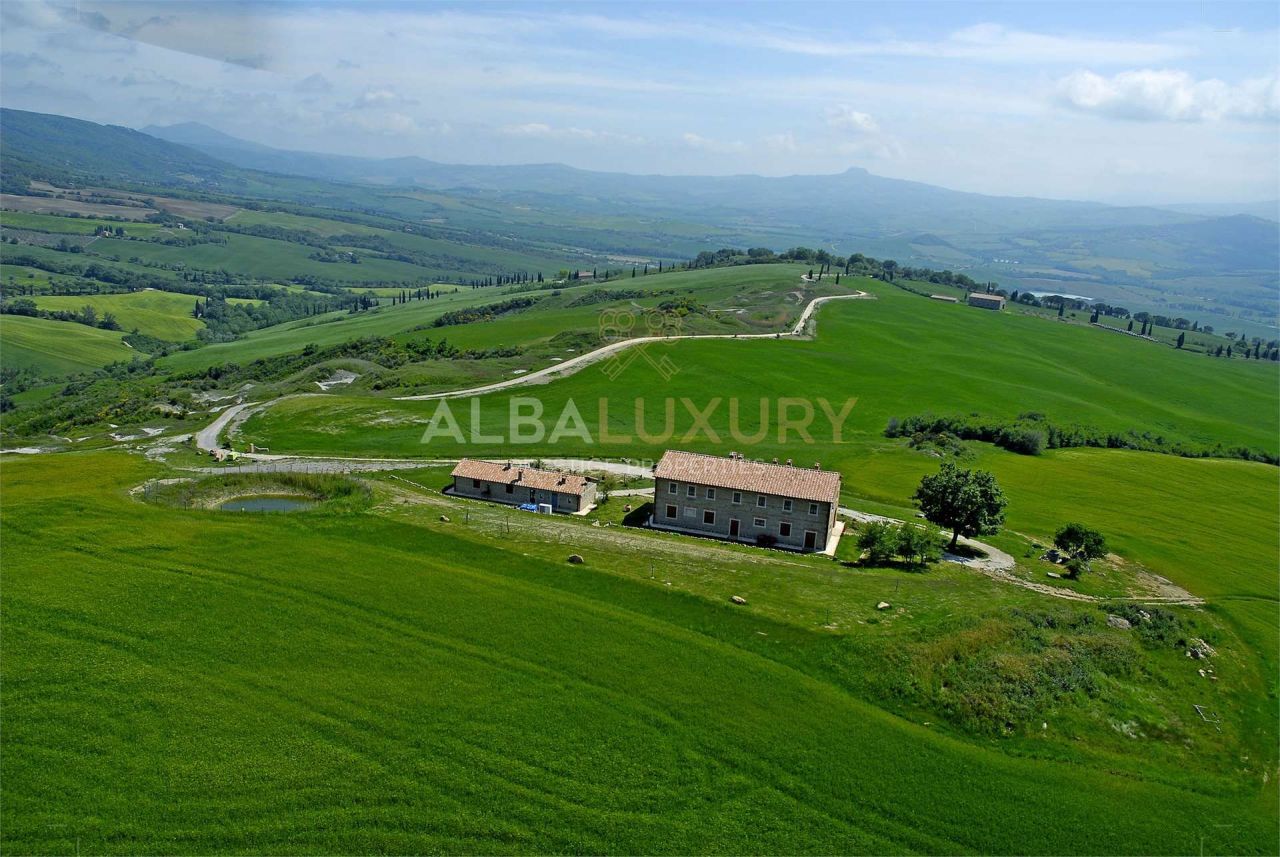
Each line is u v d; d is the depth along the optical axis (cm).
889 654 5769
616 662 5488
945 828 4269
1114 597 7869
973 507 8806
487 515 8594
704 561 7506
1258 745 5556
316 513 8012
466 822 3988
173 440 12356
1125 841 4344
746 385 16562
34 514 7194
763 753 4694
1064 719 5453
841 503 10394
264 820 3891
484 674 5228
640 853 3906
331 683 5003
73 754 4203
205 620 5616
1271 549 9850
